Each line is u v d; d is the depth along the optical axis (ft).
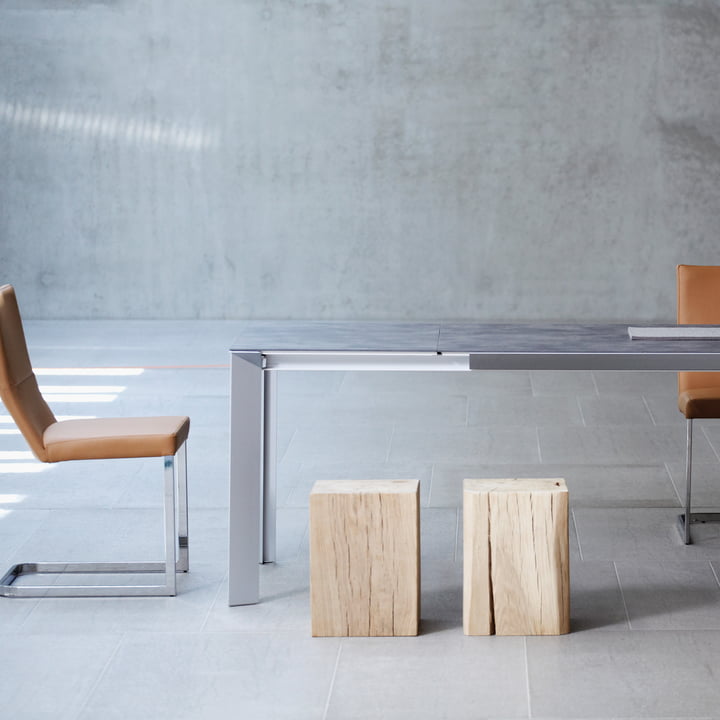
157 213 27.07
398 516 9.72
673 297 26.68
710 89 25.94
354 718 8.50
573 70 26.03
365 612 9.91
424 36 26.13
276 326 11.76
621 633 9.86
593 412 17.93
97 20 26.35
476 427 17.19
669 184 26.27
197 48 26.40
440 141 26.45
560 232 26.61
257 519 10.55
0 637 10.09
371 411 18.30
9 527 13.01
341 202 26.81
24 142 26.84
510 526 9.68
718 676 9.04
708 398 11.96
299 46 26.30
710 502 13.51
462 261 26.89
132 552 12.15
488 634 9.88
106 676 9.30
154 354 23.08
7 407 10.66
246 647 9.78
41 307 27.55
